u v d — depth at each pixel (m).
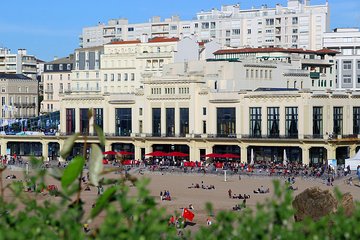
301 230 23.98
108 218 22.16
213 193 146.88
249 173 177.00
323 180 162.12
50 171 26.39
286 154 191.50
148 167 193.12
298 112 188.12
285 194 24.55
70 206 25.62
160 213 22.73
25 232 23.56
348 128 193.38
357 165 172.62
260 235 23.08
